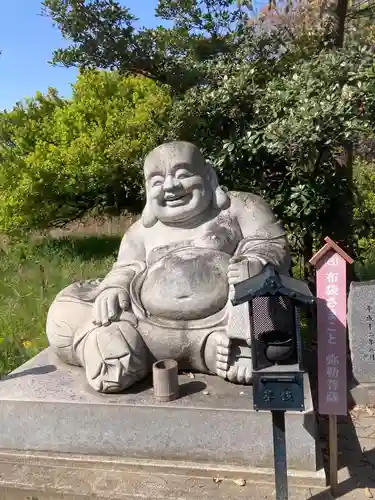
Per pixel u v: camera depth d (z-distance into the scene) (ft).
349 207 17.35
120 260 12.92
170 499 9.35
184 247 12.14
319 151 15.43
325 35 18.28
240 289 8.27
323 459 10.47
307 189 16.37
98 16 19.08
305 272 18.49
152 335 11.22
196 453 10.18
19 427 10.85
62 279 24.45
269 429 9.85
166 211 12.34
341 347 9.18
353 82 15.29
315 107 14.21
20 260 29.07
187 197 12.25
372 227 18.62
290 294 7.82
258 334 8.36
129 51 19.74
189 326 11.21
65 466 10.41
